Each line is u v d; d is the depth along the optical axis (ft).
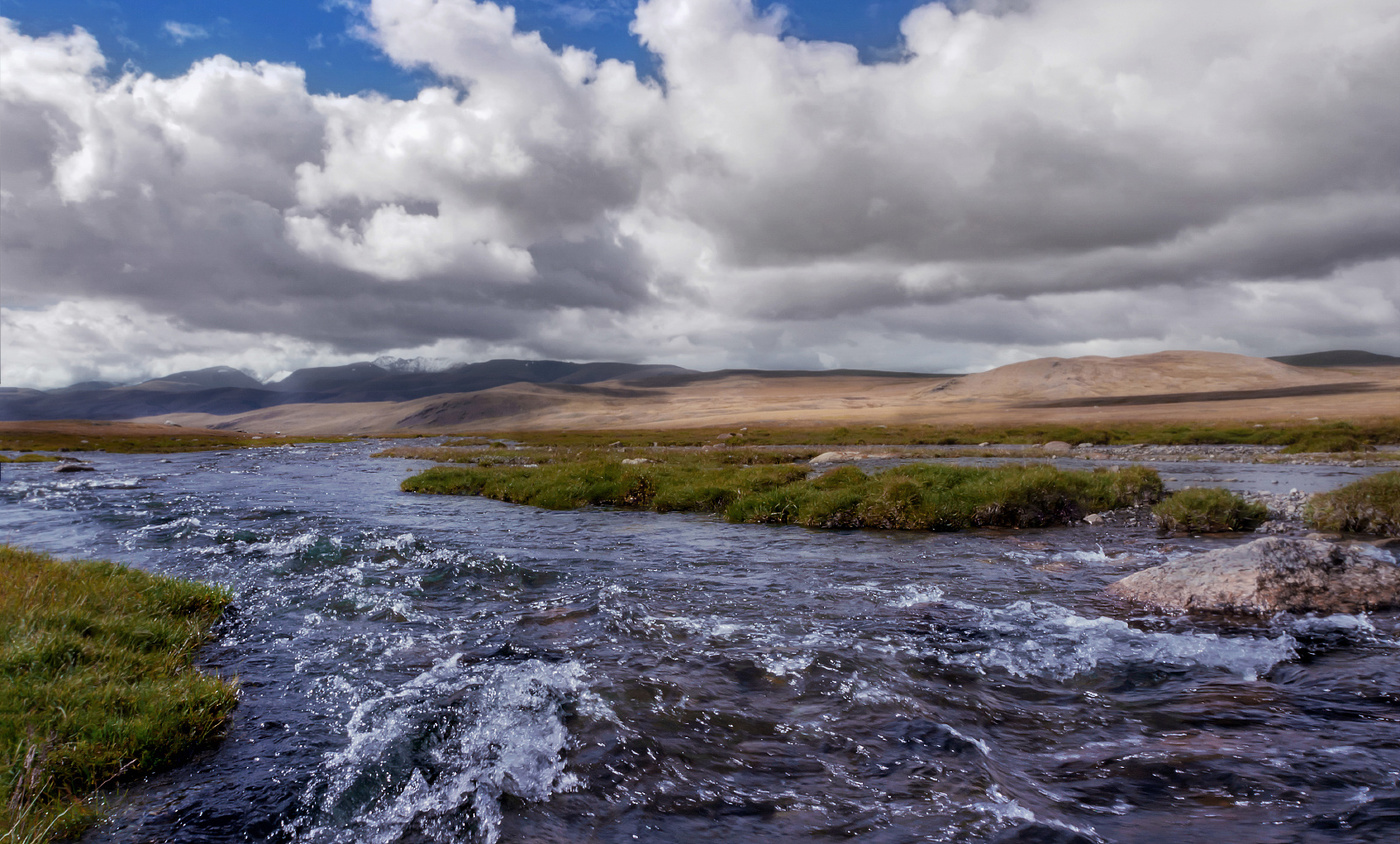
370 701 23.61
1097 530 59.11
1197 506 59.98
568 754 19.67
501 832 16.12
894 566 45.09
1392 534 52.26
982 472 77.56
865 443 273.33
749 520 67.31
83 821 16.40
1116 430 262.47
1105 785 17.38
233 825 16.52
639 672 25.89
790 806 16.88
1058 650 27.81
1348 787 16.78
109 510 78.95
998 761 18.79
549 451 212.84
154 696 21.99
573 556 49.11
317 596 37.76
